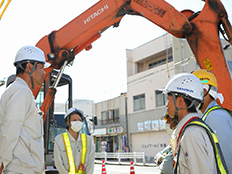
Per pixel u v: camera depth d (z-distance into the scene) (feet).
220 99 11.23
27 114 8.04
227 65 14.20
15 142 7.50
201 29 14.83
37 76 8.86
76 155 12.19
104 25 17.26
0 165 7.52
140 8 16.20
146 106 84.43
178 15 15.34
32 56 8.68
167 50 78.43
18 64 8.64
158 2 15.89
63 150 12.05
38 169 7.97
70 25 17.47
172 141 7.29
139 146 86.22
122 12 16.83
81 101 126.62
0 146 7.52
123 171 50.65
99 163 83.10
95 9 17.15
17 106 7.70
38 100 24.03
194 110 7.22
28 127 8.05
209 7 14.82
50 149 24.91
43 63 8.99
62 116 28.35
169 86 7.36
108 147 100.58
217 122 7.98
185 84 7.16
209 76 9.20
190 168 6.17
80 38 17.43
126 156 74.18
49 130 24.79
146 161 82.33
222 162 6.26
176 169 6.71
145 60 92.79
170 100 7.38
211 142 6.30
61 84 26.91
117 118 97.40
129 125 90.22
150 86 83.82
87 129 30.76
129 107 91.04
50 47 17.44
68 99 26.27
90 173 12.51
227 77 13.92
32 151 7.95
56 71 24.61
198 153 6.09
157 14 15.81
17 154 7.66
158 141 79.77
